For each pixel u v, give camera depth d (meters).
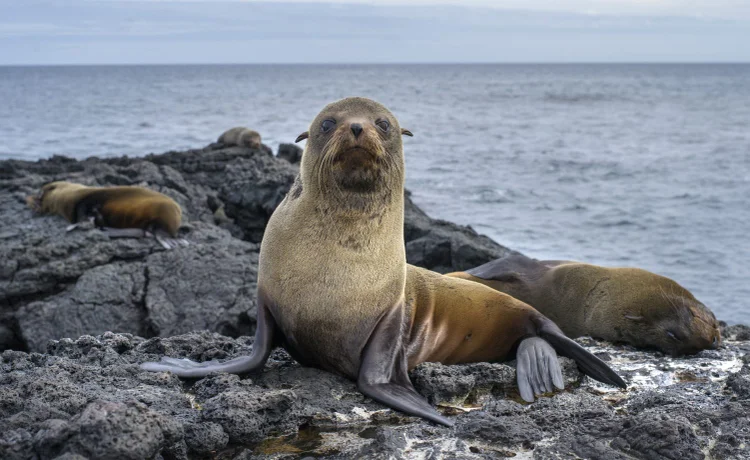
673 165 41.22
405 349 5.26
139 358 5.41
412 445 4.16
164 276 12.38
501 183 33.75
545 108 104.38
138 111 84.38
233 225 16.73
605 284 7.23
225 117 75.12
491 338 5.70
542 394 5.15
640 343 6.92
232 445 4.22
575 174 37.41
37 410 4.01
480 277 7.86
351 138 4.68
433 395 4.95
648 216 25.52
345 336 5.03
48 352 5.85
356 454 4.03
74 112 81.56
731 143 54.94
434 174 36.62
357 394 4.95
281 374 5.20
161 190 17.30
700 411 4.62
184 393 4.82
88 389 4.48
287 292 5.03
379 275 5.02
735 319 14.68
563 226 23.86
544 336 5.63
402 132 5.30
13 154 40.97
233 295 12.03
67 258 12.69
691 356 6.54
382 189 4.94
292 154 21.81
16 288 12.12
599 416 4.54
